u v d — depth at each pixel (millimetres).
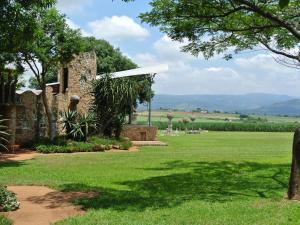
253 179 15609
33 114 26406
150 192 12867
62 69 29781
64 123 27141
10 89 24250
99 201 10930
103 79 29156
